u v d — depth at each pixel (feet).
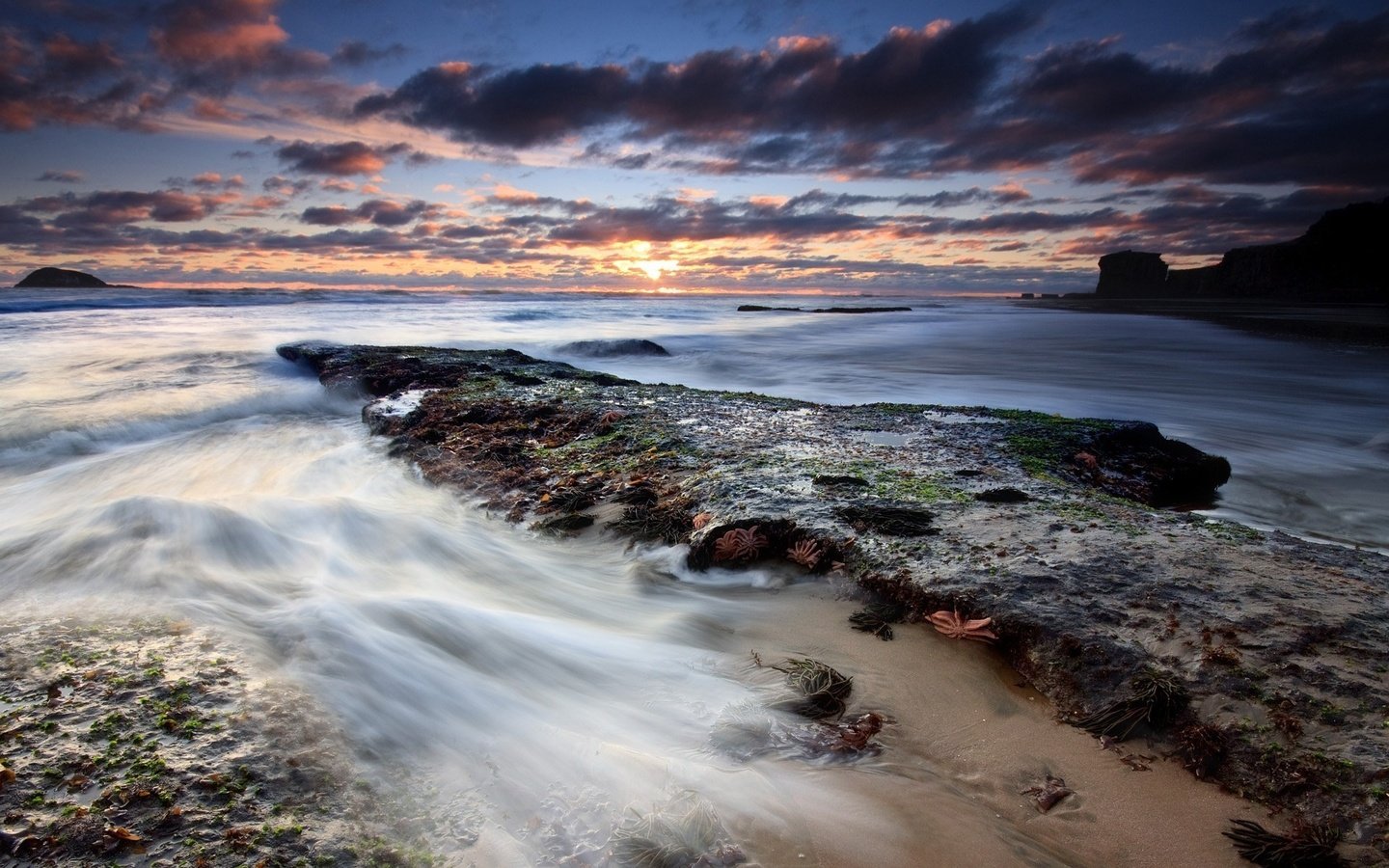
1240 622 13.91
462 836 9.18
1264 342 106.83
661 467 27.40
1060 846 10.02
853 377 70.90
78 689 11.53
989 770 11.62
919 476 25.04
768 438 31.63
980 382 67.36
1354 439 44.55
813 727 12.67
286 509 21.80
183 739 10.34
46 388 49.70
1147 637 13.88
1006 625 15.05
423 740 11.28
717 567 19.81
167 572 16.72
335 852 8.60
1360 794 10.14
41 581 16.10
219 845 8.50
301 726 10.92
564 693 13.43
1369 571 16.62
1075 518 20.42
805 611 17.38
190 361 63.21
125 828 8.64
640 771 10.98
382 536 21.31
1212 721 11.84
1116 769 11.58
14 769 9.54
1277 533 19.86
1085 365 80.28
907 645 15.57
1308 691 11.94
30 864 8.13
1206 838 10.12
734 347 98.43
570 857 9.00
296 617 14.69
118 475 31.73
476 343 88.94
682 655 15.33
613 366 78.84
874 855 9.62
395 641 14.20
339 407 48.06
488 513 25.38
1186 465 33.22
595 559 21.17
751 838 9.74
